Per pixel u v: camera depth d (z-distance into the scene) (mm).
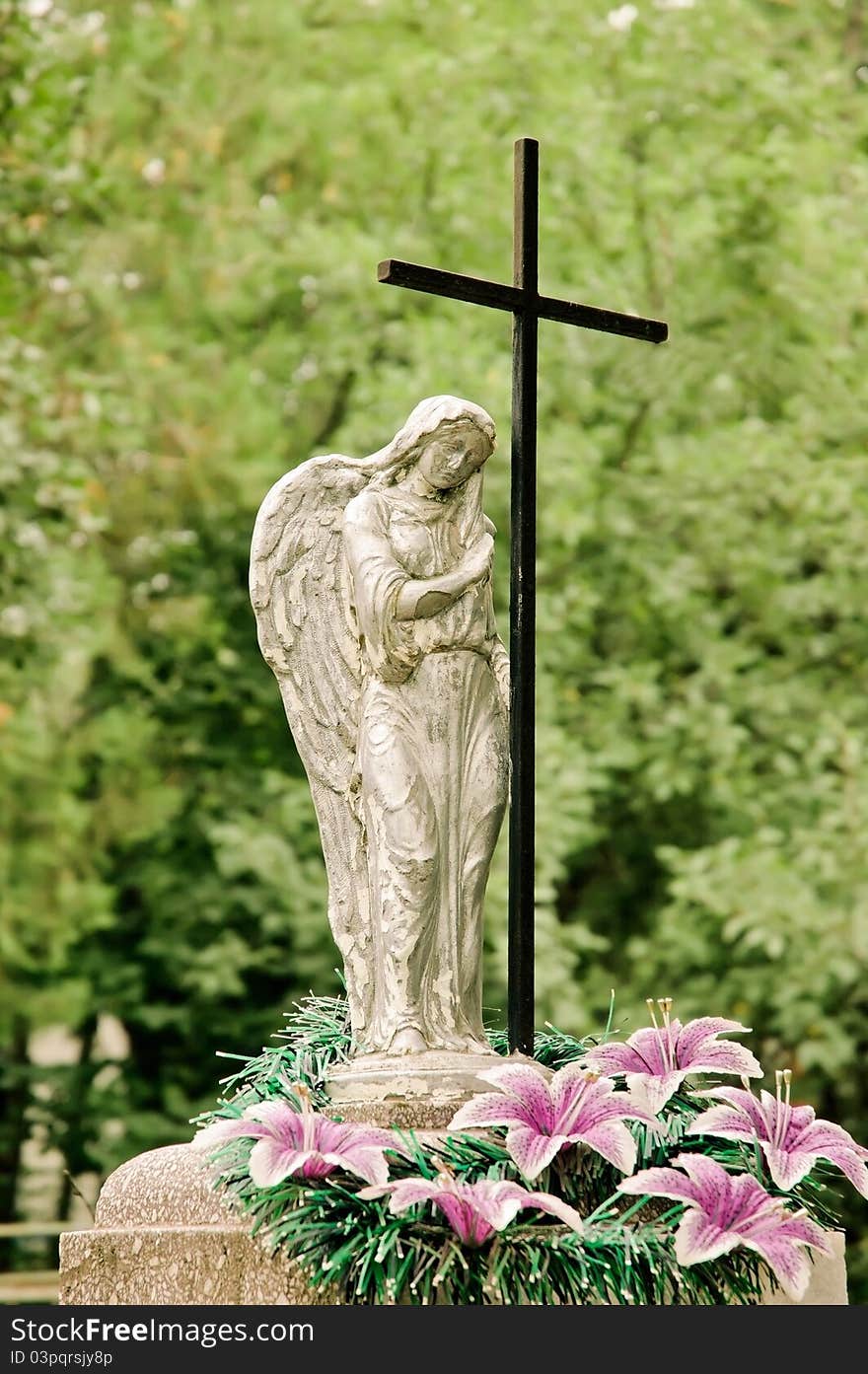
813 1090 10969
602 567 10742
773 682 10492
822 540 10297
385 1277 3688
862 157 11000
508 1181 3746
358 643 4469
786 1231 3764
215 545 11789
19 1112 12906
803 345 10781
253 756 11898
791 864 9906
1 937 11195
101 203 11148
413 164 11109
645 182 10742
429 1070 4098
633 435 10828
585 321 4727
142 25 11477
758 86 10805
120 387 11188
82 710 11984
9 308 10648
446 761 4375
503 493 10414
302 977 11719
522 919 4387
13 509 10523
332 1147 3787
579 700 10555
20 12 10570
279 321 11469
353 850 4418
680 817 11023
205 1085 12023
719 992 10320
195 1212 4027
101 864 11773
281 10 11430
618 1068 4086
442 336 10539
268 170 11680
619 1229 3785
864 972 9906
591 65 11055
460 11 11328
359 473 4535
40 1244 13062
